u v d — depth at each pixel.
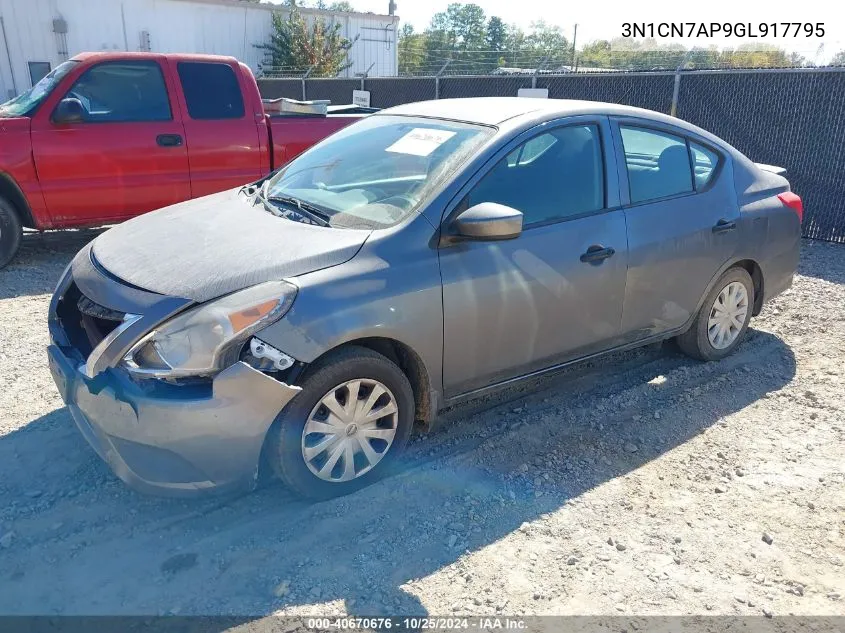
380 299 3.11
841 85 8.22
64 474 3.41
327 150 4.32
